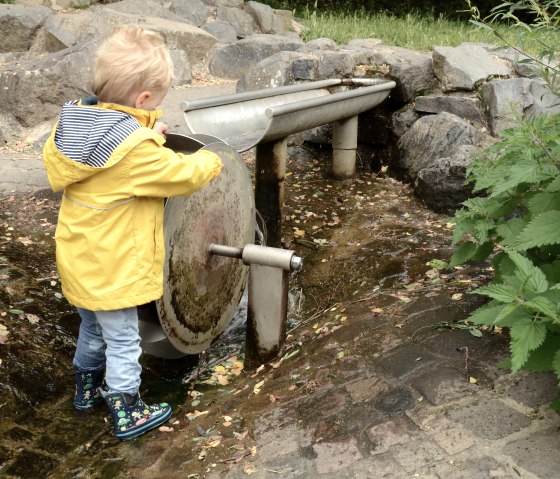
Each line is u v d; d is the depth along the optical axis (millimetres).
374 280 3803
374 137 5867
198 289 2947
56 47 7957
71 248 2371
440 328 2936
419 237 4344
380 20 9875
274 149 4227
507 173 2643
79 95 6746
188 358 3350
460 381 2510
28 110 6598
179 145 2896
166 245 2631
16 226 4594
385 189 5383
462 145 4926
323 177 5680
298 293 3838
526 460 2061
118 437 2619
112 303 2371
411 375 2611
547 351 2229
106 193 2297
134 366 2586
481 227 2811
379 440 2271
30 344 3215
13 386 2902
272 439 2424
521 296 2148
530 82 5254
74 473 2447
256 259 2943
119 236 2332
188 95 7160
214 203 2922
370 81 5574
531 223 2422
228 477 2252
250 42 7977
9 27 7980
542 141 2637
